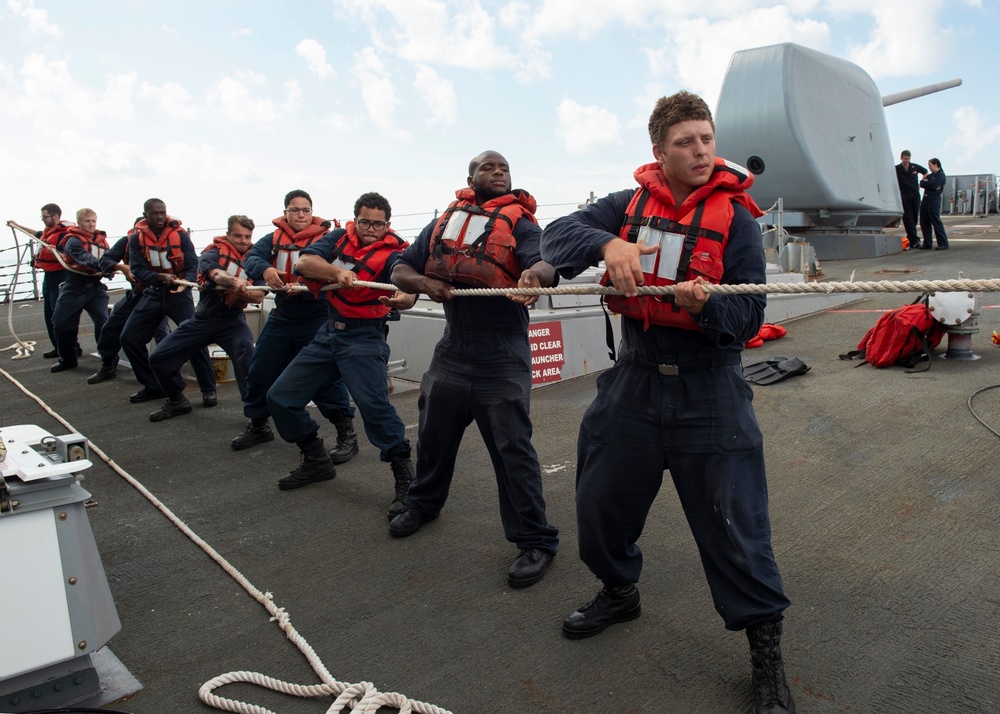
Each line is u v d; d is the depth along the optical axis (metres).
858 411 5.27
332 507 4.35
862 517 3.75
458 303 3.42
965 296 6.14
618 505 2.61
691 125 2.31
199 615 3.20
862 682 2.50
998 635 2.71
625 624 2.94
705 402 2.41
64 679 2.50
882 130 13.15
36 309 15.47
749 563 2.32
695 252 2.34
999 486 3.95
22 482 2.36
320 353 4.47
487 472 4.80
